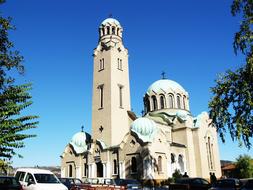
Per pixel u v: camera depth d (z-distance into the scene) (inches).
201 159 2410.2
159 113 2704.2
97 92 2522.1
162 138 2143.2
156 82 2915.8
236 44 880.9
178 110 2699.3
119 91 2491.4
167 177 2059.5
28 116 733.3
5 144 681.6
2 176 884.6
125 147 2146.9
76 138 2610.7
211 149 2576.3
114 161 2202.3
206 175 2407.7
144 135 2106.3
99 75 2554.1
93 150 2367.1
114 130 2327.8
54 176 993.5
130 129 2180.1
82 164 2448.3
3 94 719.7
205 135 2549.2
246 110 917.2
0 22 705.6
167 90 2765.7
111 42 2566.4
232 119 955.3
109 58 2516.0
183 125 2484.0
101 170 2306.8
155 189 1759.4
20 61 754.8
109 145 2282.2
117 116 2391.7
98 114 2449.6
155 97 2805.1
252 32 868.0
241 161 3262.8
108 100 2406.5
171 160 2226.9
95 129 2431.1
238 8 896.9
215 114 970.1
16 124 703.1
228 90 939.3
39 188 906.1
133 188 1393.9
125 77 2586.1
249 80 897.5
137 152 2053.4
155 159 2025.1
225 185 1057.5
